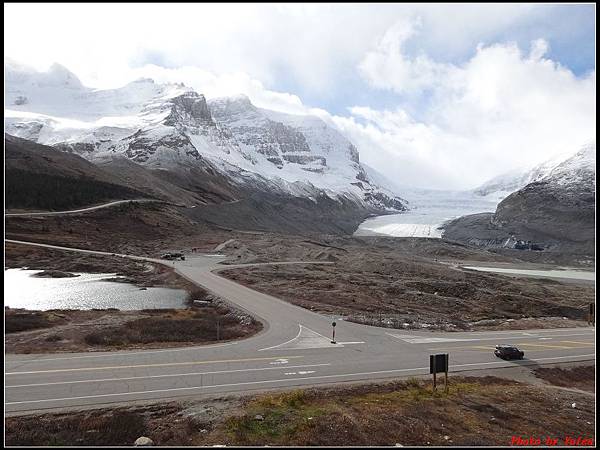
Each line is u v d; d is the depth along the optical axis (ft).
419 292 229.86
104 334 106.83
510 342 126.00
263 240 461.37
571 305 236.02
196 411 67.26
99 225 408.26
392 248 654.94
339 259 359.46
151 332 112.47
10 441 56.34
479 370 98.58
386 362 98.02
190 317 140.15
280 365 91.86
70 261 289.94
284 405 70.13
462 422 68.59
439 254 598.34
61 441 57.11
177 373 83.66
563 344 126.21
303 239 520.01
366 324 138.82
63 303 180.65
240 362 92.68
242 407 69.05
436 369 81.46
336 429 62.44
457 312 202.08
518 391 85.81
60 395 70.95
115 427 61.00
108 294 201.87
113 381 77.82
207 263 302.86
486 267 486.38
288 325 131.03
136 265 294.66
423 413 70.74
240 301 169.48
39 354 91.40
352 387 80.28
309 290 205.26
